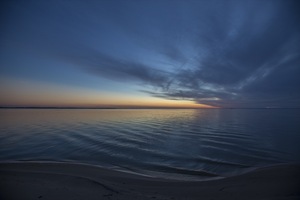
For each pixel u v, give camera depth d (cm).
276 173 912
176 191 689
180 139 2158
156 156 1419
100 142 1923
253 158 1345
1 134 2345
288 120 4831
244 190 682
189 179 918
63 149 1593
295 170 954
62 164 1092
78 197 545
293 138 2144
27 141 1920
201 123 4162
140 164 1215
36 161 1202
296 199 556
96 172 952
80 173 920
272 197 584
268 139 2089
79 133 2488
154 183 802
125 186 730
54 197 541
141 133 2605
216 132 2698
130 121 4672
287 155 1420
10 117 5678
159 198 586
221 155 1441
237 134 2488
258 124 3800
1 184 661
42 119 4959
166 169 1110
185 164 1219
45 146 1702
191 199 595
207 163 1237
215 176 979
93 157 1365
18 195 555
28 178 757
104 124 3797
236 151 1566
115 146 1752
